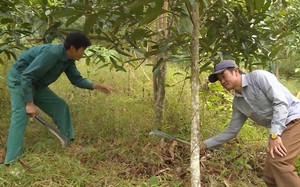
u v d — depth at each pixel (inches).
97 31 143.4
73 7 123.9
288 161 116.4
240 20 142.6
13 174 122.1
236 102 129.6
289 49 211.6
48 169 125.3
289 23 193.0
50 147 144.7
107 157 144.3
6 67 218.4
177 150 152.1
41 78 141.8
